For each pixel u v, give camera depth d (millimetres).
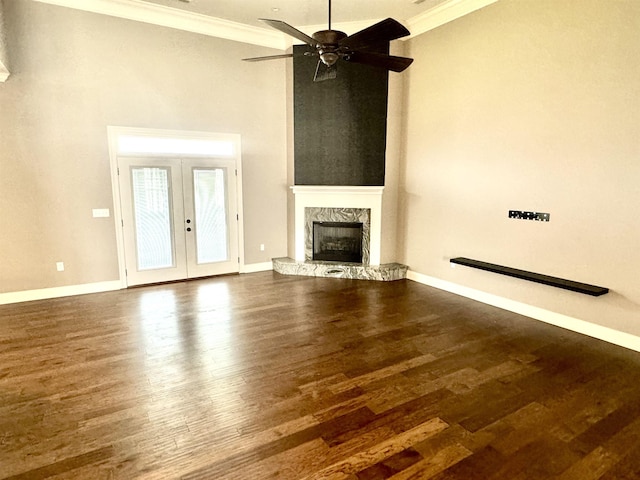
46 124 4617
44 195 4715
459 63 4832
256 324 3998
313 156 5973
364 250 5977
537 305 4199
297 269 6090
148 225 5422
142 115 5152
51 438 2217
